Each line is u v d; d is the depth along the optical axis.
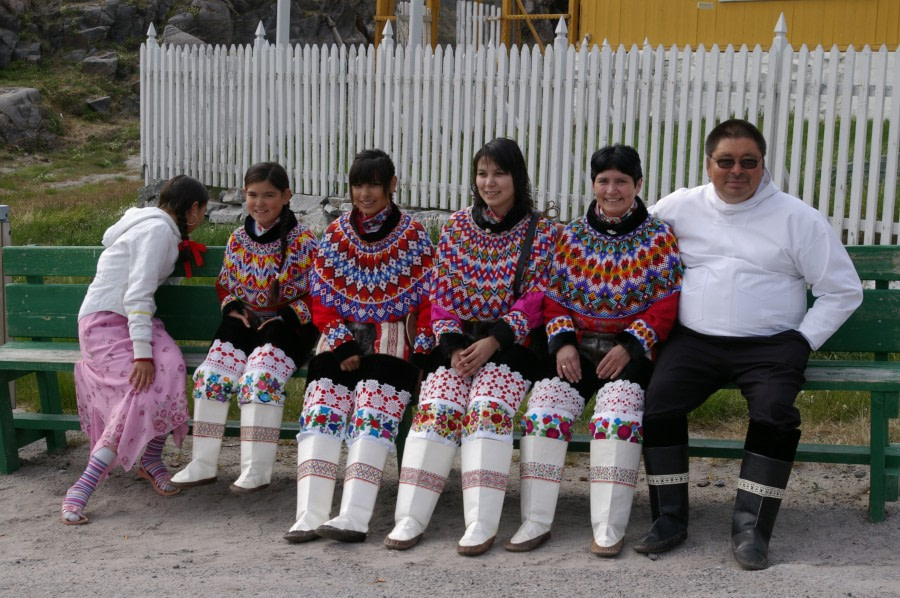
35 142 20.48
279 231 4.73
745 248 4.20
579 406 4.20
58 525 4.43
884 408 4.21
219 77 12.60
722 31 12.97
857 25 12.12
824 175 8.48
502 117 10.14
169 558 3.97
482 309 4.34
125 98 23.12
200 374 4.59
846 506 4.52
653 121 9.21
